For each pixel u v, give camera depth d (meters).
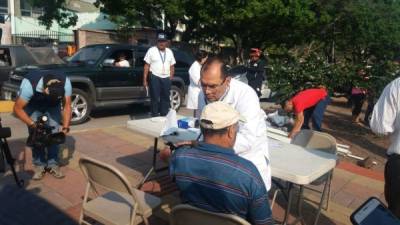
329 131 9.20
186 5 20.84
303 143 4.33
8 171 4.91
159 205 3.10
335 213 4.49
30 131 4.50
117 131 7.37
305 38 22.92
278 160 3.28
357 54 15.50
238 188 2.09
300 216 3.84
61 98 4.54
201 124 2.24
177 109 10.52
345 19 17.25
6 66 9.62
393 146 3.13
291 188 3.62
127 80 9.09
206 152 2.19
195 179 2.19
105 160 5.62
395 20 18.77
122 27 24.61
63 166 5.23
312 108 6.16
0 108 8.72
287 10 20.81
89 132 7.18
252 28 22.55
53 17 32.44
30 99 4.45
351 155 7.09
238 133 2.74
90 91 8.47
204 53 7.20
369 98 9.54
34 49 10.25
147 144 6.55
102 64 8.67
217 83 2.78
